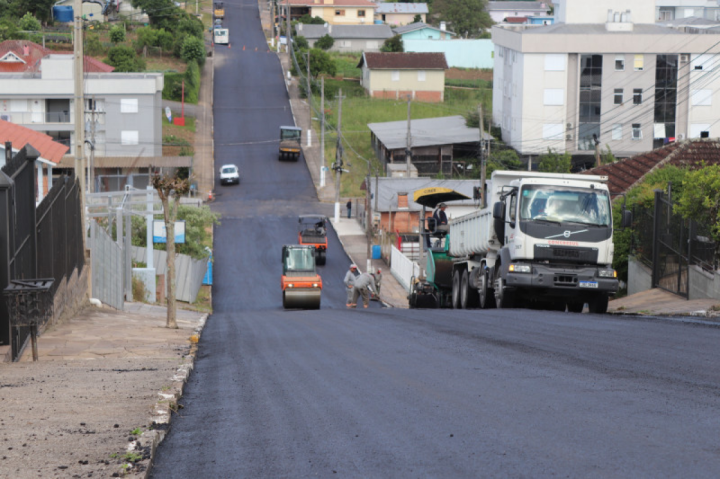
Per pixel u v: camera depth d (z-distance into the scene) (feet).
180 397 71.41
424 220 239.50
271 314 212.02
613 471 39.24
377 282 347.77
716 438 45.09
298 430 53.98
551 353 83.05
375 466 43.37
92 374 83.05
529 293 154.30
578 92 603.26
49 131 558.15
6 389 72.33
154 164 552.41
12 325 96.94
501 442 46.26
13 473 43.01
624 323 115.14
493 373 71.56
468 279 184.24
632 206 210.79
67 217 150.92
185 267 301.43
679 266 171.73
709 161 298.97
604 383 63.87
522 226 147.33
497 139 654.12
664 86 604.08
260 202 564.30
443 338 102.53
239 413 61.93
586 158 611.47
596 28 619.67
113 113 570.87
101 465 44.52
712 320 120.47
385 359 86.28
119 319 158.10
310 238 433.07
